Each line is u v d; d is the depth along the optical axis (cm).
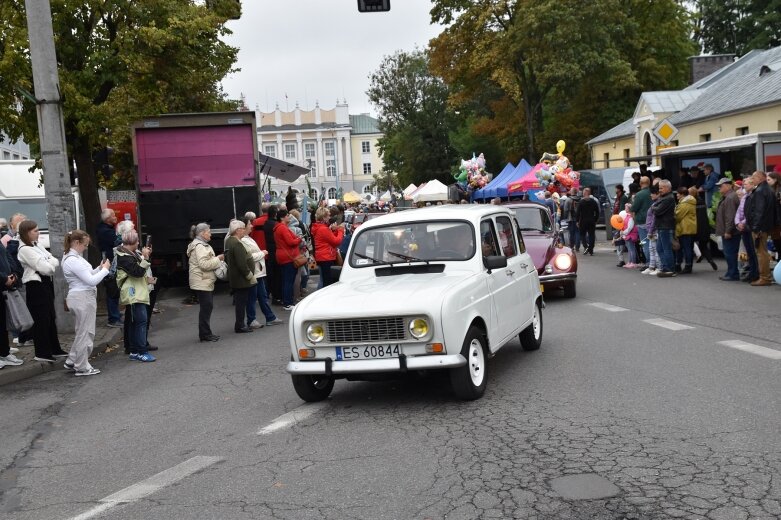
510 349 947
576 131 5222
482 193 3450
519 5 4431
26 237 1038
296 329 697
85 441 672
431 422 640
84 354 992
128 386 905
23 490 547
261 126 12812
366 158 13288
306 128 12756
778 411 607
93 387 914
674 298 1305
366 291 721
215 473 548
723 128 3262
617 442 553
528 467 512
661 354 855
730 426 574
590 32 4406
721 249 1834
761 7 5697
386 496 477
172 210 1728
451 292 683
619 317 1142
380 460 550
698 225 1689
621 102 5209
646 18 5225
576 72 4316
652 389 701
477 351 714
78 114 1589
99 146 1855
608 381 742
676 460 508
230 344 1158
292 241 1506
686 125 3603
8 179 2367
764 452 513
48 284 1062
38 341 1047
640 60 5172
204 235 1193
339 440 609
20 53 1501
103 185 2767
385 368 666
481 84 5025
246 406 755
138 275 1059
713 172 1875
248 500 488
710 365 784
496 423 623
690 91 4331
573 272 1376
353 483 505
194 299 1764
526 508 443
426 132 7575
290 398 775
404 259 795
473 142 6875
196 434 663
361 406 716
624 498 449
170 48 1789
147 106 1970
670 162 2131
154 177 1742
